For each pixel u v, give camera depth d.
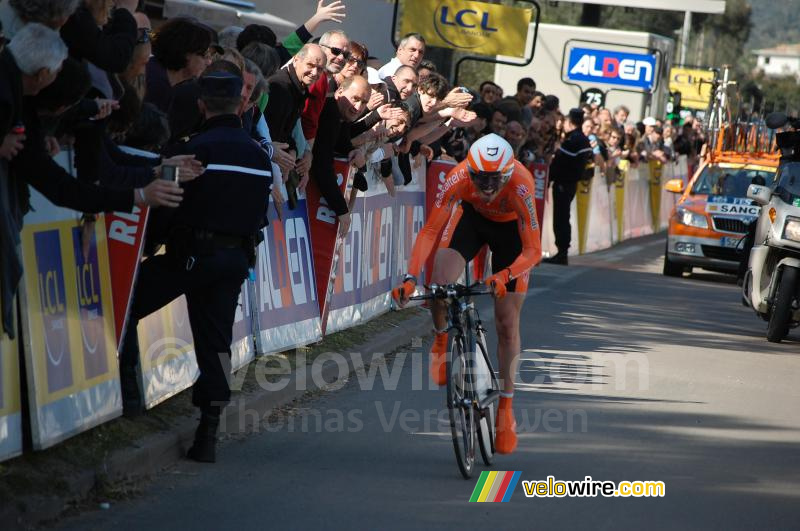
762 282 26.89
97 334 12.59
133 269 13.03
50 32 10.27
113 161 12.68
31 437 11.40
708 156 42.50
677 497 12.95
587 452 14.77
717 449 15.43
